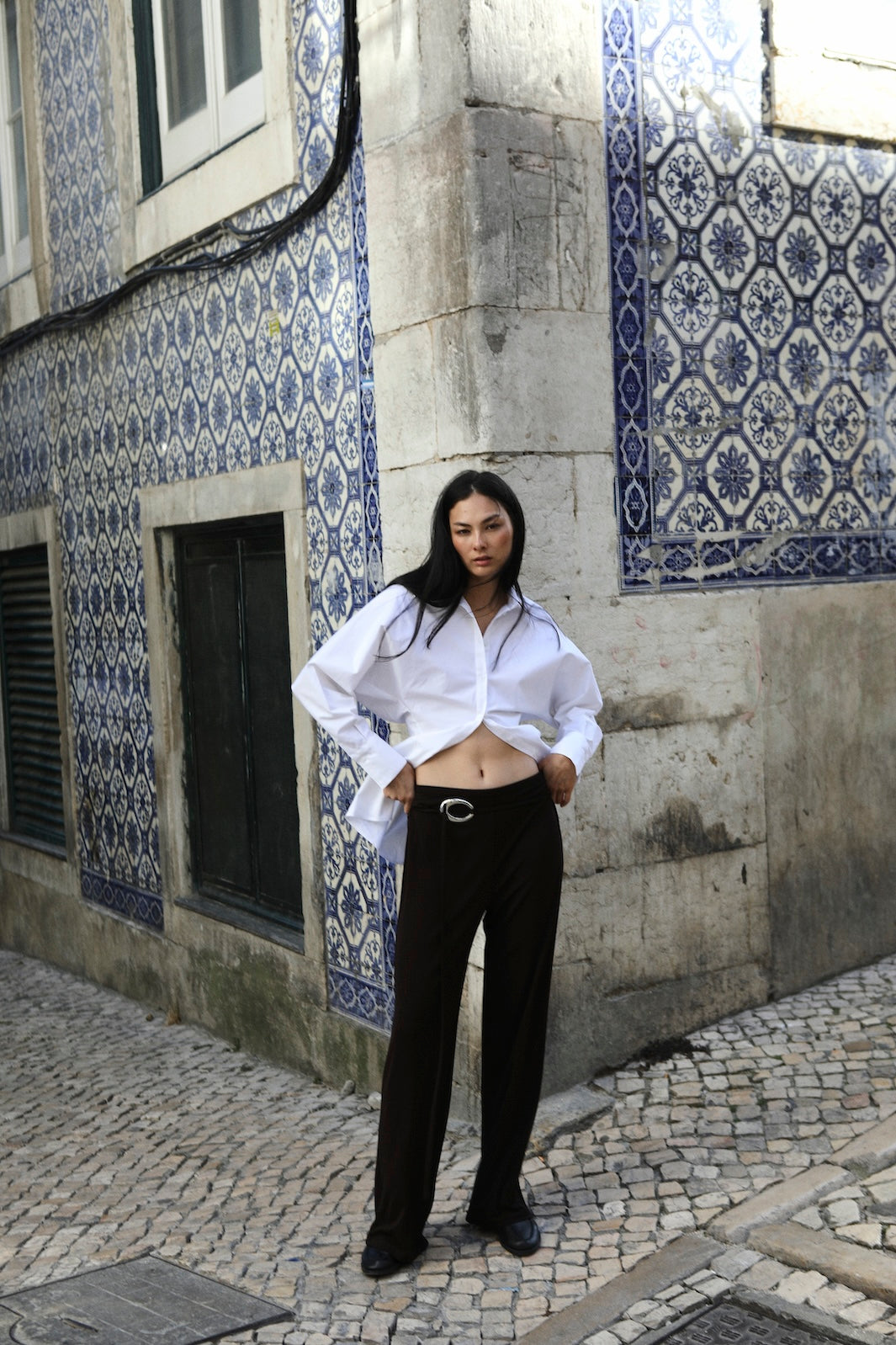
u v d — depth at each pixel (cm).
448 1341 273
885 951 467
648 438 403
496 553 289
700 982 418
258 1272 313
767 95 425
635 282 398
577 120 384
